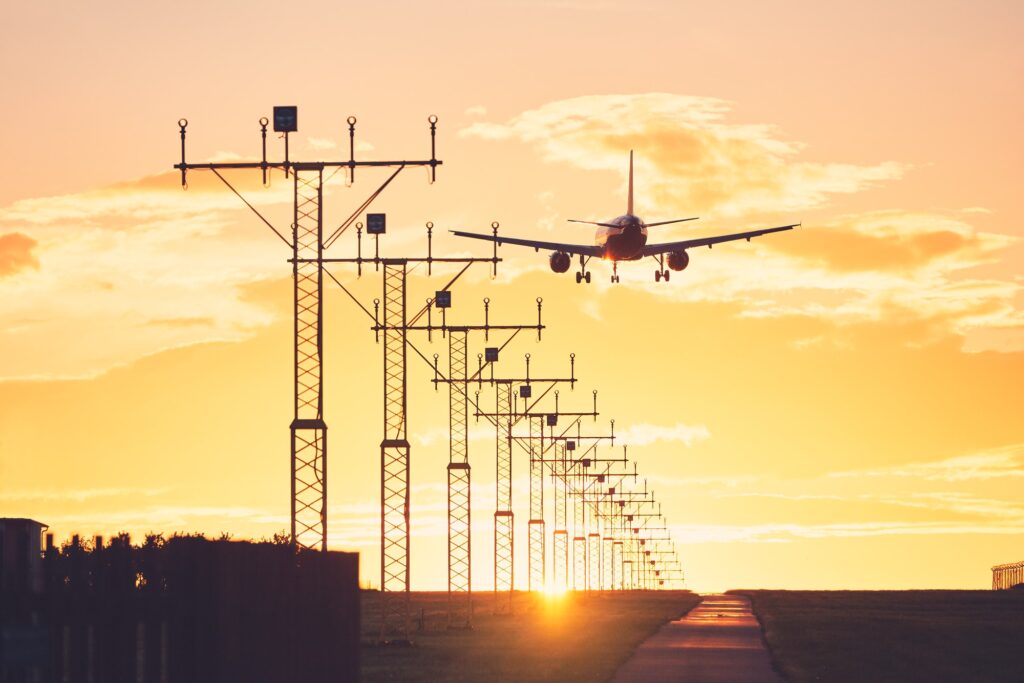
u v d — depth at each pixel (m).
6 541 50.56
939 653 147.12
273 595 70.81
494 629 194.12
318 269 104.75
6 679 45.88
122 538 56.66
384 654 141.00
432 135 106.88
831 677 116.69
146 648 57.41
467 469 192.25
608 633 182.50
